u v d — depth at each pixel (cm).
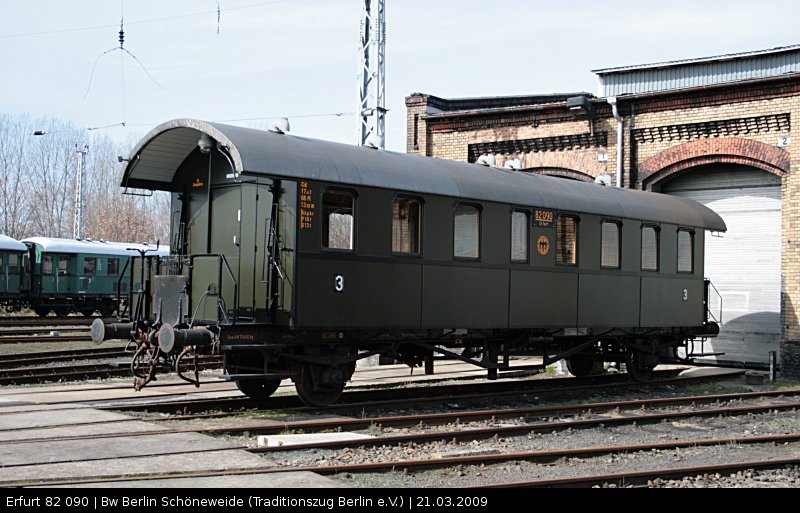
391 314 1328
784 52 2067
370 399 1437
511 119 2366
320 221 1236
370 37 2038
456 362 2209
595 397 1596
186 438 982
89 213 6812
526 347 1611
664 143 2141
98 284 3984
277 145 1224
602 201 1725
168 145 1323
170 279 1253
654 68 2252
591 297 1678
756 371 2059
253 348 1185
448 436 1059
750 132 2009
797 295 1931
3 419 1088
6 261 3647
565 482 807
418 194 1375
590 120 2236
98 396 1373
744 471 908
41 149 6831
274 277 1220
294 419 1187
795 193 1931
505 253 1517
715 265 2189
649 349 1856
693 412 1323
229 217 1300
